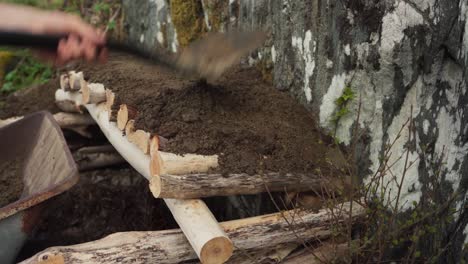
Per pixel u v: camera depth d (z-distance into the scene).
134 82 3.60
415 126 2.89
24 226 3.00
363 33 2.93
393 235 2.79
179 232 2.76
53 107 4.72
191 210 2.65
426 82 2.87
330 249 2.88
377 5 2.84
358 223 2.95
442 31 2.79
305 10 3.36
